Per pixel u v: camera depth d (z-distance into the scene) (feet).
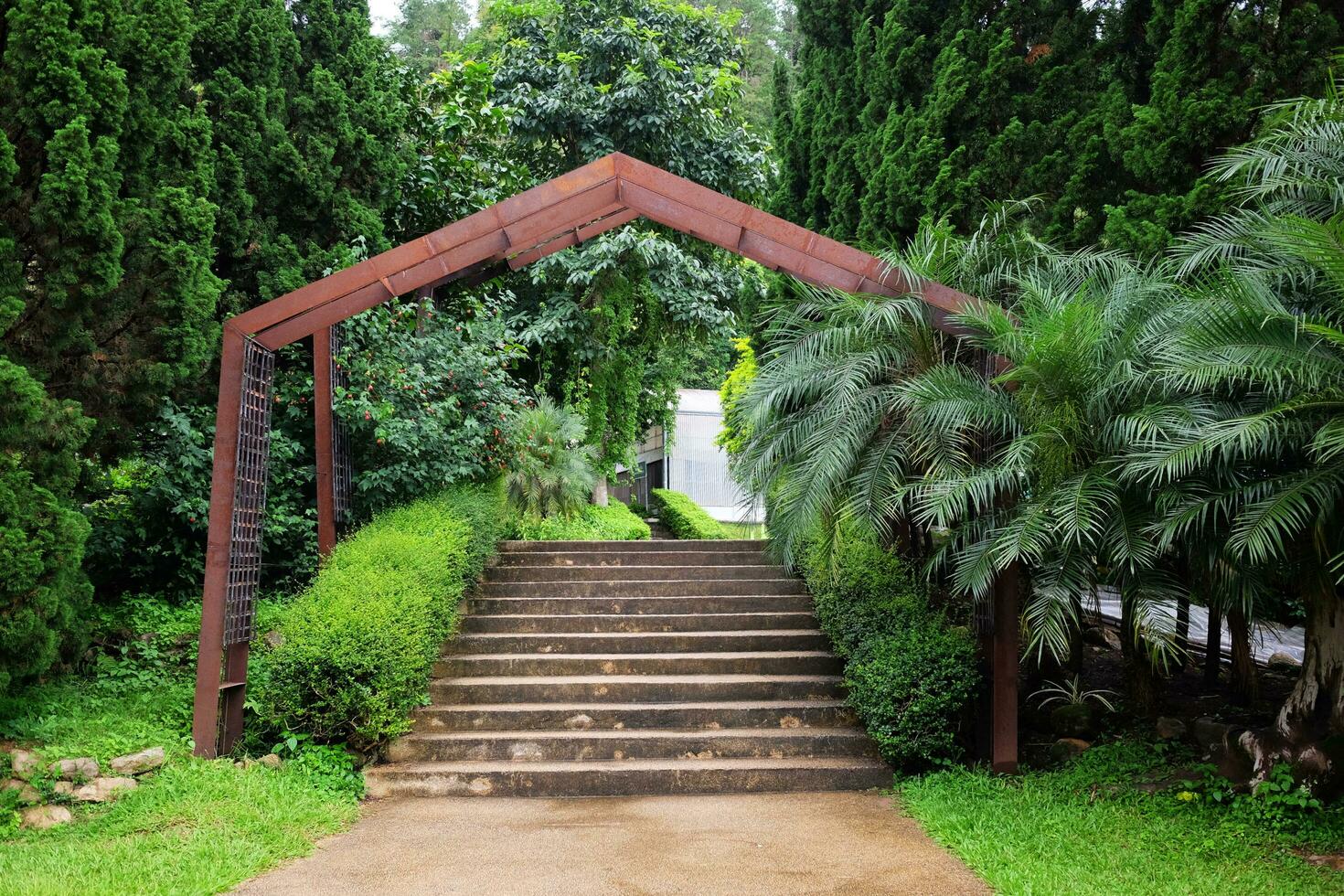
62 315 19.49
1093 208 23.48
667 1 56.49
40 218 18.37
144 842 14.39
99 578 25.32
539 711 21.83
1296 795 15.53
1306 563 16.06
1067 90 24.50
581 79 50.52
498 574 31.14
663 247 46.06
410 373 27.25
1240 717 20.24
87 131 18.65
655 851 15.30
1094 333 16.90
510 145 50.06
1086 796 17.33
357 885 13.56
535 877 14.01
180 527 25.50
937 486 17.90
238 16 27.07
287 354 27.71
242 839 14.87
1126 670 22.29
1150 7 23.40
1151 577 16.92
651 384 56.65
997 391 18.90
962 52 25.99
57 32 18.63
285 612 22.68
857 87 30.12
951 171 25.54
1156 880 13.19
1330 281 14.38
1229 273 15.66
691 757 20.63
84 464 22.02
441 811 17.98
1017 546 16.28
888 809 18.02
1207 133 20.53
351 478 27.30
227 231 26.04
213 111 26.89
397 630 20.02
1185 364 15.02
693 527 57.26
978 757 20.17
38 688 19.93
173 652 22.67
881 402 20.22
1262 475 15.80
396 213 33.37
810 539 25.91
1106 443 17.17
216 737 18.70
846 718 22.02
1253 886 12.91
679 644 26.08
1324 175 16.15
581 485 39.01
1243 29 20.54
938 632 20.76
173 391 24.22
